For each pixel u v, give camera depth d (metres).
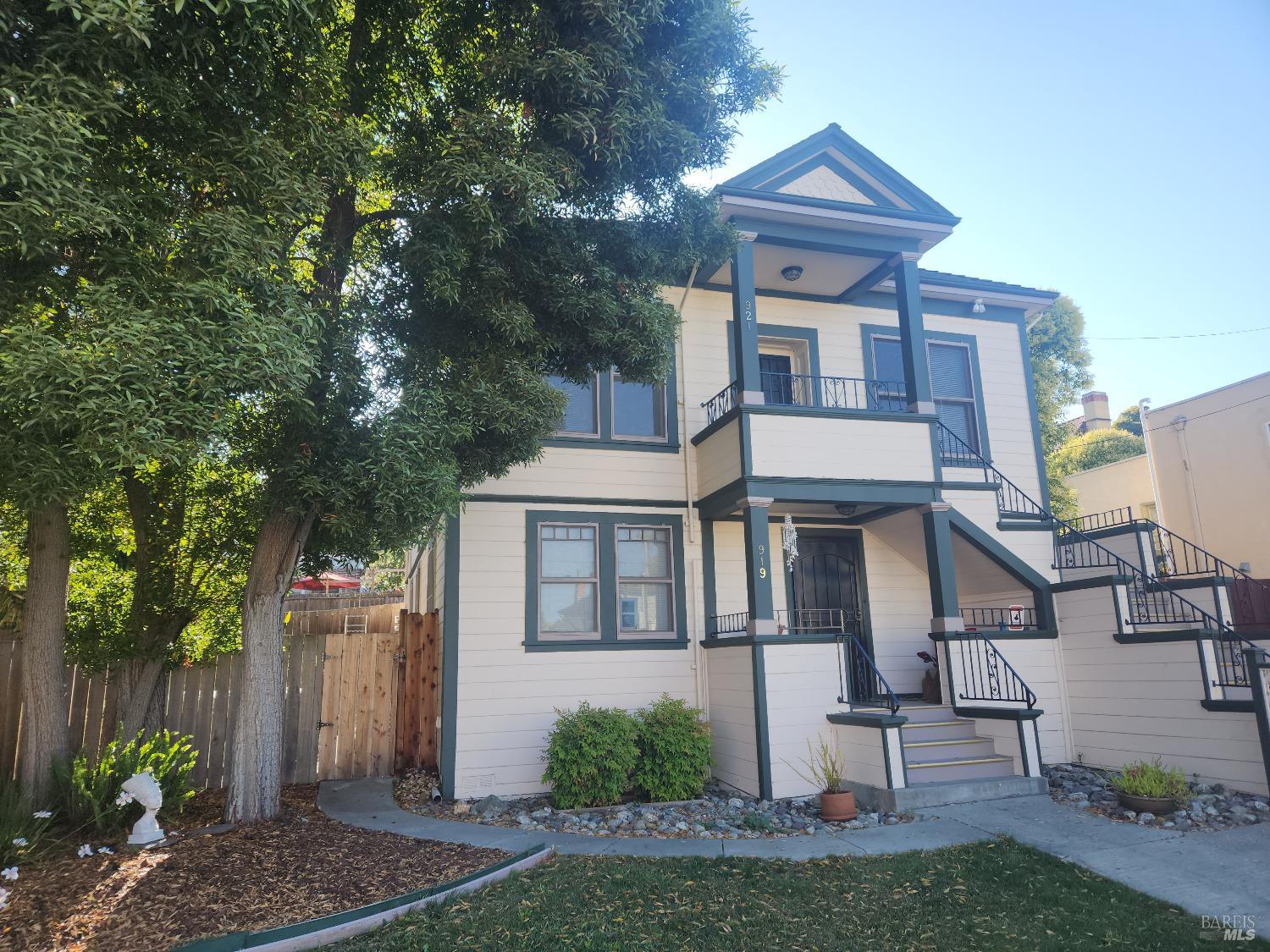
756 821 7.22
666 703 8.93
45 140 3.79
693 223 8.16
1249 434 16.47
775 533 10.86
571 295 7.07
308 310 5.29
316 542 7.84
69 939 4.29
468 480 7.33
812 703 8.68
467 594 9.40
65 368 3.91
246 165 5.26
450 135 6.66
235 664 9.05
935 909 4.96
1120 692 9.08
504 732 9.18
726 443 9.74
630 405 10.70
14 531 7.38
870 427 9.76
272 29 5.02
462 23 7.52
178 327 4.30
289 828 6.60
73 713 8.20
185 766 6.89
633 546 10.29
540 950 4.30
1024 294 12.48
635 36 6.77
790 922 4.76
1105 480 22.16
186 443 4.39
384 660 9.98
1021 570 10.17
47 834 5.97
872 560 11.30
